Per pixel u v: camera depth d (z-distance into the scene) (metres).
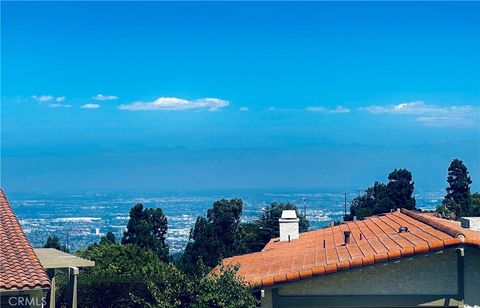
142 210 61.75
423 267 21.39
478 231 26.78
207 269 23.12
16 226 22.56
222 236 63.56
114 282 30.34
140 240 59.72
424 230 24.53
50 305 25.08
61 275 31.36
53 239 58.44
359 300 21.47
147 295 30.20
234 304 21.47
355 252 22.86
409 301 21.31
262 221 71.75
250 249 65.88
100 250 39.28
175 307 21.92
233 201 65.31
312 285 21.66
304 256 25.39
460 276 21.20
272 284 21.55
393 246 22.16
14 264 19.86
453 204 72.75
